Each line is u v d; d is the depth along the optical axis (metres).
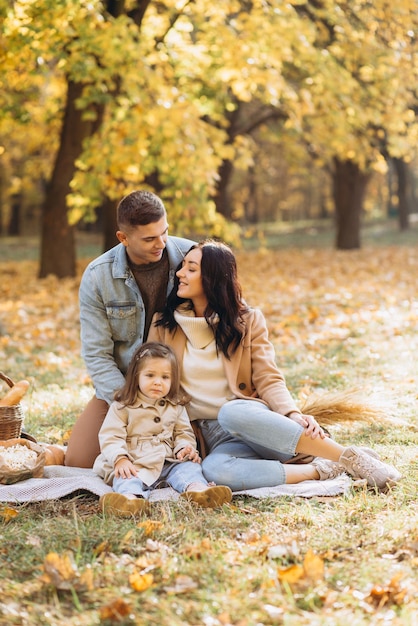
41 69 10.96
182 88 12.90
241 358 4.31
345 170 22.83
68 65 10.62
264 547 3.19
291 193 46.19
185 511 3.68
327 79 12.51
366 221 41.50
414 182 49.94
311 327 9.34
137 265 4.40
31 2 9.50
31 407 6.01
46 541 3.36
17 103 13.71
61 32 9.87
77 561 3.10
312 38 11.89
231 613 2.70
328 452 4.06
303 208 55.22
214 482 4.02
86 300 4.43
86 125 14.66
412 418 5.25
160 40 12.87
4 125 16.75
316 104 13.81
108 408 4.43
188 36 13.65
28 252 25.38
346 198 23.02
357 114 13.16
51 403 6.13
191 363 4.29
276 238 31.80
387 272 15.73
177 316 4.30
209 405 4.27
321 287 13.34
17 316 11.12
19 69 11.86
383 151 17.33
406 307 10.60
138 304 4.41
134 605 2.76
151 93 11.31
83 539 3.35
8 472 4.04
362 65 13.69
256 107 20.95
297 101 13.05
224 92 13.43
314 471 4.07
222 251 4.25
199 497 3.75
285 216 54.91
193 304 4.34
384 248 23.58
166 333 4.35
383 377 6.53
